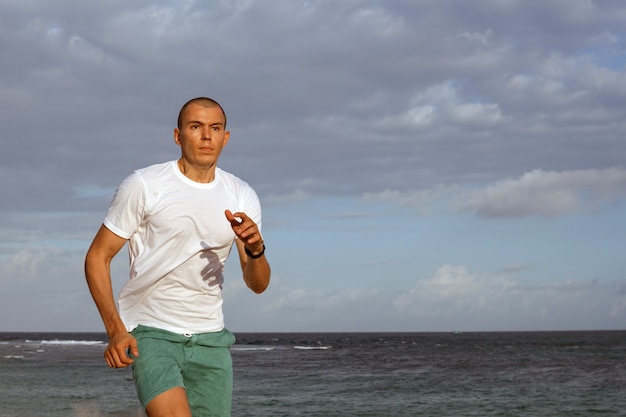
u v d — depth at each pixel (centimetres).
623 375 3375
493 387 2725
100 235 326
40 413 1712
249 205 350
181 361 331
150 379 312
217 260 339
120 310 339
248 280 354
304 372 3669
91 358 4650
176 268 329
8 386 2473
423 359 5262
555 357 5428
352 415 1859
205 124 327
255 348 8244
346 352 6875
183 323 334
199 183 334
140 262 330
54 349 6625
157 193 325
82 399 2033
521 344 9344
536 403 2177
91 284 319
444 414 1900
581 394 2452
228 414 351
